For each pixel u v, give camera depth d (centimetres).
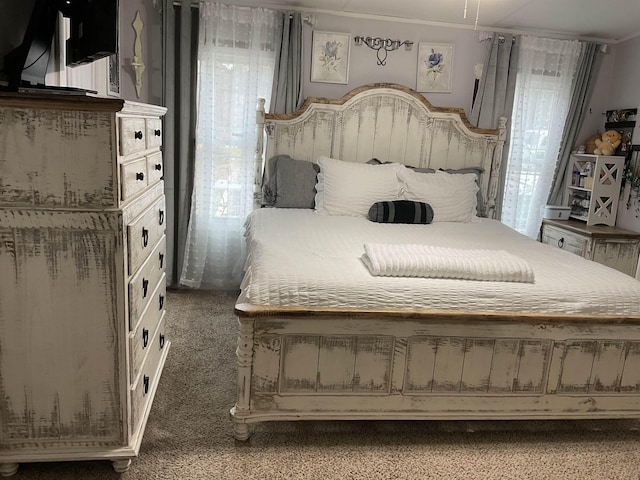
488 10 343
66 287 161
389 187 350
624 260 369
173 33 348
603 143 387
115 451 173
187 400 228
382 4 345
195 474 179
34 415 168
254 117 368
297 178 359
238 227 382
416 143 385
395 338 198
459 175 367
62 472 176
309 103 367
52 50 212
